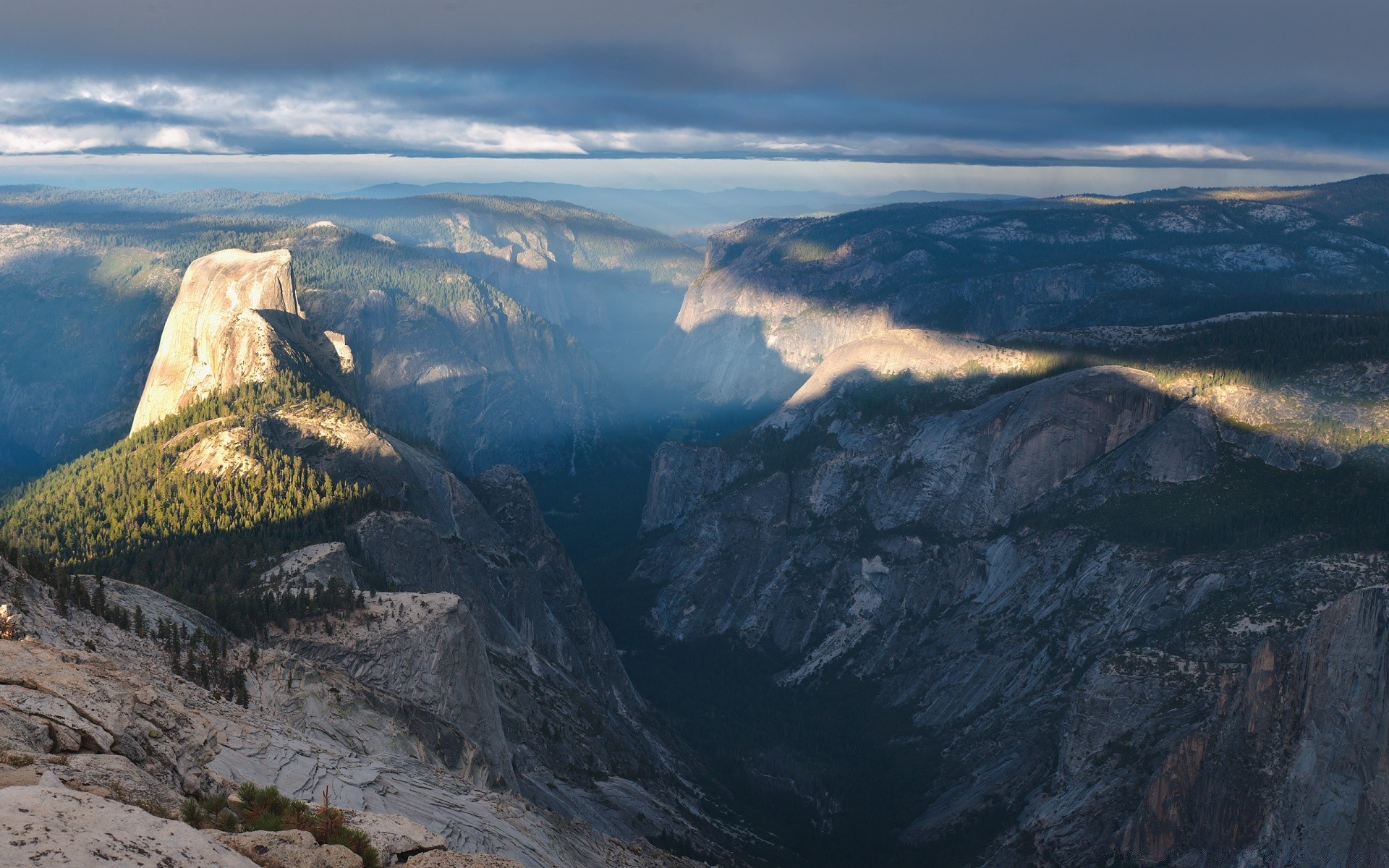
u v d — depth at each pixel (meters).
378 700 84.00
